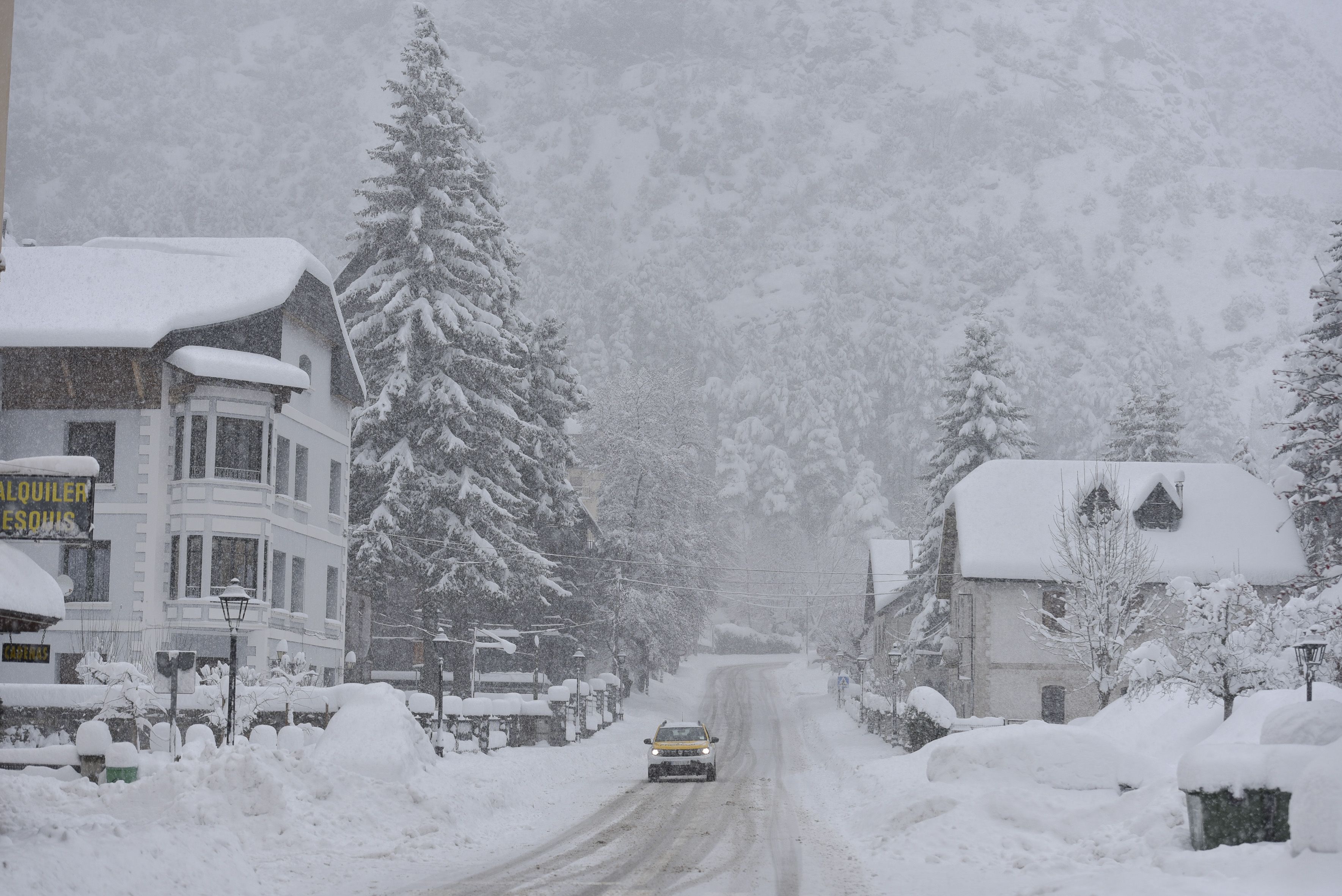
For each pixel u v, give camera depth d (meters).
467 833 22.16
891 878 17.78
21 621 18.98
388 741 25.92
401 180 55.00
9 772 21.45
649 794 32.69
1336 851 13.94
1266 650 31.42
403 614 60.88
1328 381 55.94
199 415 41.56
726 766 45.38
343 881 16.98
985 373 68.81
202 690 29.89
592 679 65.94
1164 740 31.17
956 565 59.03
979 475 59.16
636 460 82.94
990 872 18.30
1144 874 15.83
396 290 53.19
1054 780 24.39
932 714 45.03
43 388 40.97
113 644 39.38
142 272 42.78
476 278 54.88
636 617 77.94
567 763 41.28
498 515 54.16
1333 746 14.78
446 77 56.12
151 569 40.41
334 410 50.03
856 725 67.19
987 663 54.25
